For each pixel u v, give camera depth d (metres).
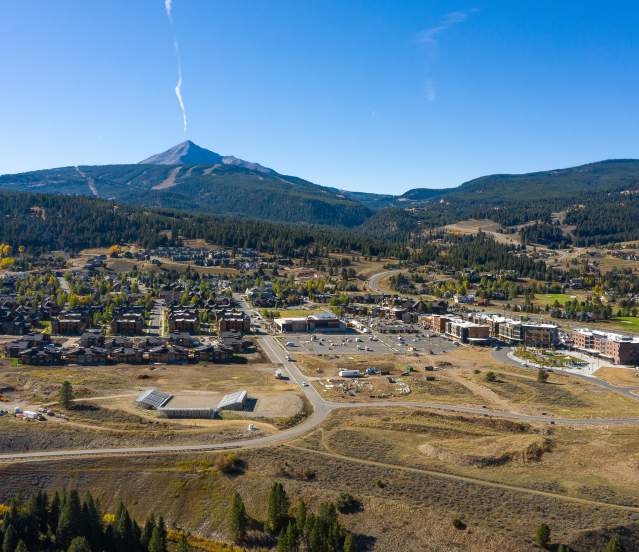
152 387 192.62
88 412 159.38
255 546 109.06
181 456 132.75
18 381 197.00
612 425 161.88
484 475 125.62
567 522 106.75
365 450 137.62
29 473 126.88
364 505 114.56
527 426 159.50
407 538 106.00
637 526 105.38
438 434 150.62
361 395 187.38
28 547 106.00
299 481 123.19
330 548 102.25
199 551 108.25
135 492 123.25
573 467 130.50
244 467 129.00
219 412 163.75
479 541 102.94
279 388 194.38
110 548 105.81
